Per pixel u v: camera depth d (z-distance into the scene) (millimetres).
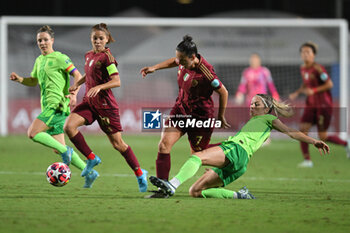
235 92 72062
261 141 23375
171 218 18203
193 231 16234
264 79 58688
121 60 72062
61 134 28078
